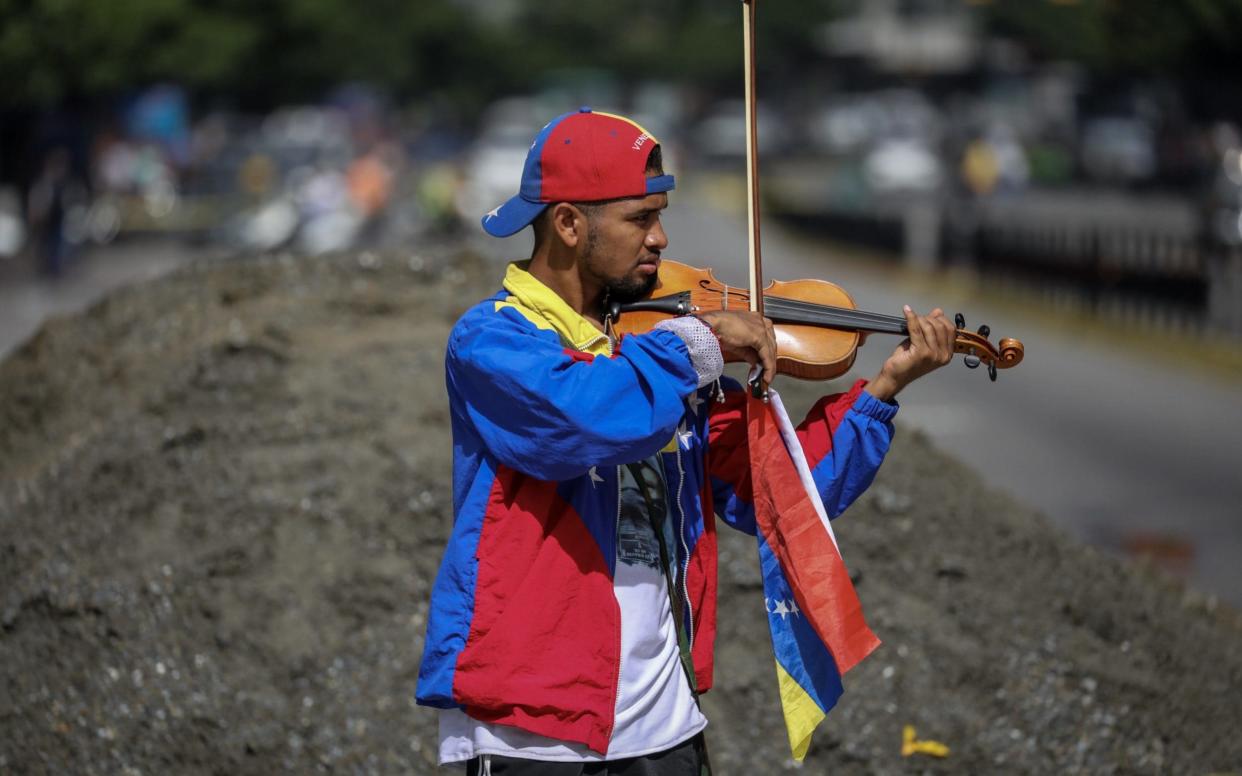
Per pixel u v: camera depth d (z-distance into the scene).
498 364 7.59
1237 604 19.81
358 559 14.19
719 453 8.60
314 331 18.50
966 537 15.20
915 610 14.00
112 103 108.06
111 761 12.34
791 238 91.19
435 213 75.31
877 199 116.31
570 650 7.70
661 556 8.06
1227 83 71.56
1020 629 14.05
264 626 13.36
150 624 13.34
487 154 113.88
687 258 72.69
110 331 19.67
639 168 7.84
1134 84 141.62
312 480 15.11
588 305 8.22
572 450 7.50
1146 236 53.22
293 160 111.94
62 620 13.48
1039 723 13.04
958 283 63.41
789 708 8.22
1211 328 46.59
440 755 8.02
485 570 7.76
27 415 19.05
